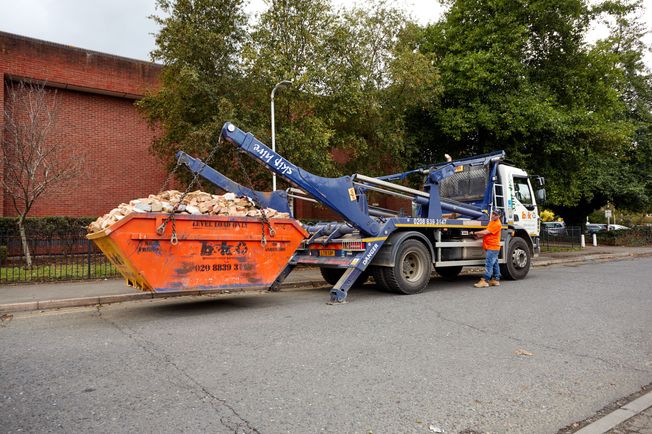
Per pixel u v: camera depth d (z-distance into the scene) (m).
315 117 14.23
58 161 15.59
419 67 15.52
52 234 14.34
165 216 7.12
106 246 7.30
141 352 5.38
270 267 8.21
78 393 4.09
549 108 18.11
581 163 21.20
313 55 14.38
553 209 33.97
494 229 10.96
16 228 14.98
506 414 3.76
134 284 7.59
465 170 12.95
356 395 4.08
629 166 31.03
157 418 3.58
